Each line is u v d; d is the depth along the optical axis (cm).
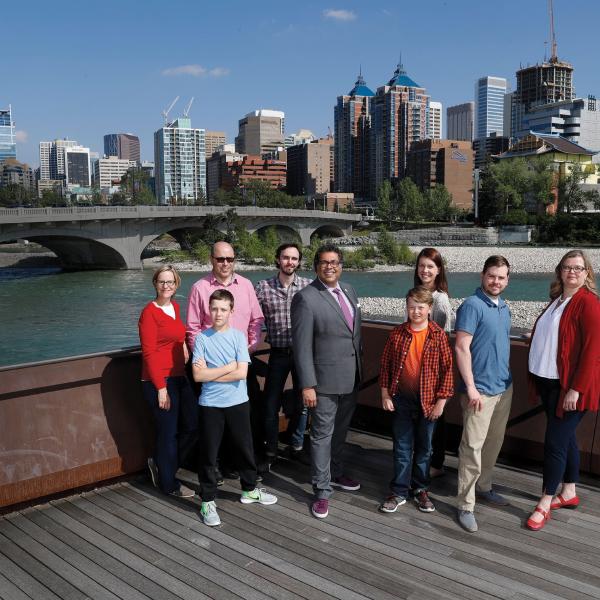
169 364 446
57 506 439
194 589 334
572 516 421
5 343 2502
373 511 433
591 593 330
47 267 6806
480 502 445
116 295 4106
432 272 466
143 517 422
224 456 505
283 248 508
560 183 10212
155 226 6406
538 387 420
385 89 18912
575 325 393
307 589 334
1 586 337
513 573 350
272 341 514
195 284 474
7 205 13112
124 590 333
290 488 478
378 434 603
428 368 419
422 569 354
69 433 448
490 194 10256
